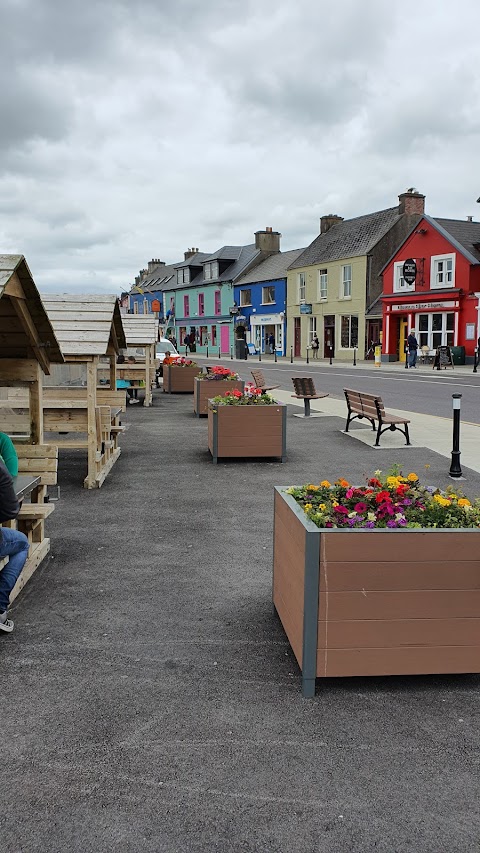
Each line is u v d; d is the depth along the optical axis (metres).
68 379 15.41
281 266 52.50
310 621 3.52
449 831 2.62
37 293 5.18
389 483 4.27
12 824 2.63
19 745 3.14
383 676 3.83
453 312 33.81
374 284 40.50
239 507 7.51
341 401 18.55
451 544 3.51
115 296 9.20
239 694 3.61
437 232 34.22
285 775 2.94
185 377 22.31
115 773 2.94
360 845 2.55
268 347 52.12
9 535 4.28
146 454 10.89
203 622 4.51
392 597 3.53
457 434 8.78
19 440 5.99
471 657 3.61
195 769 2.97
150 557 5.83
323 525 3.59
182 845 2.54
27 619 4.55
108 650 4.10
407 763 3.04
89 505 7.60
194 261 66.31
